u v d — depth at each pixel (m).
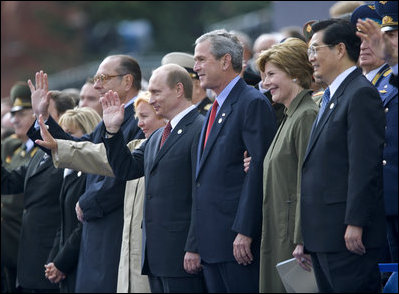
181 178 15.79
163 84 16.14
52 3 74.94
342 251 13.40
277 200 14.46
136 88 18.53
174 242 15.63
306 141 14.30
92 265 17.30
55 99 20.83
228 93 15.45
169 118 16.28
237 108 15.20
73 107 21.00
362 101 13.41
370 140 13.24
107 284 17.14
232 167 15.08
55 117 20.78
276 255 14.43
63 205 18.58
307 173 13.77
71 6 74.56
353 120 13.35
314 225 13.58
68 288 18.28
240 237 14.65
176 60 18.88
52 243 19.59
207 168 15.16
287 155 14.49
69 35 73.75
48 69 72.81
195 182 15.30
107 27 65.50
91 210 17.34
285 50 15.01
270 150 14.74
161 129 16.50
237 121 15.11
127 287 16.58
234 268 14.96
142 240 16.09
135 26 63.19
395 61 13.62
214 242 14.96
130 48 62.69
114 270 17.17
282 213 14.41
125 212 16.92
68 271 18.20
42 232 19.61
